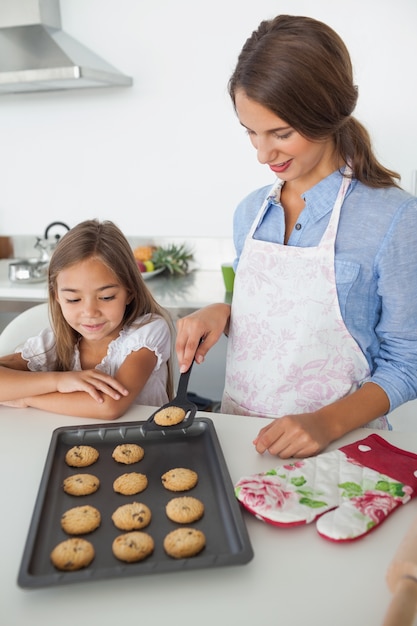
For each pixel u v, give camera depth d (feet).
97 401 3.64
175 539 2.36
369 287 3.52
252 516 2.60
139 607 2.10
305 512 2.51
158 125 8.81
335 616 2.04
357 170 3.51
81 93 8.90
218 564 2.18
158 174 9.01
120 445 3.18
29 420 3.62
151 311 4.81
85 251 4.13
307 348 3.66
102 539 2.46
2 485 2.88
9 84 7.87
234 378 3.98
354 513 2.49
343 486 2.68
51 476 2.87
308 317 3.62
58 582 2.09
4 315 10.14
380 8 7.68
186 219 9.11
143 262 8.77
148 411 3.76
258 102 2.93
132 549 2.31
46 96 9.05
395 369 3.47
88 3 8.54
